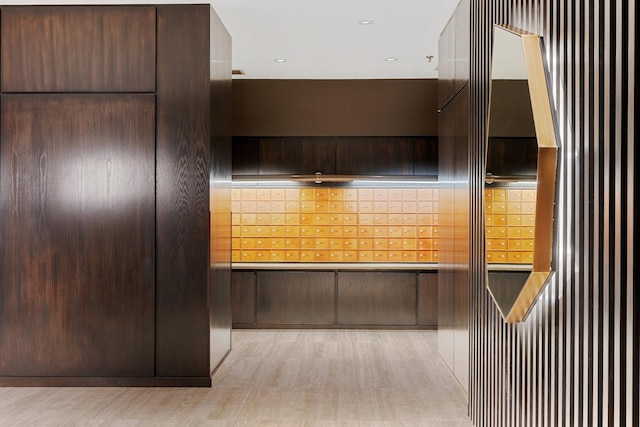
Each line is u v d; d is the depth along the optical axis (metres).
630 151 2.15
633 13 2.12
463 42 5.19
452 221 5.69
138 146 5.36
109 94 5.37
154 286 5.35
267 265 8.37
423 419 4.50
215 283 5.63
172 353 5.35
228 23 6.05
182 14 5.37
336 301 8.21
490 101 3.97
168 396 5.05
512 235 3.35
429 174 8.32
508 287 3.44
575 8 2.64
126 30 5.37
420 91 8.34
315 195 8.48
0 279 5.39
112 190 5.36
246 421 4.42
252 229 8.51
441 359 6.33
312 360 6.33
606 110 2.33
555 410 2.88
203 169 5.34
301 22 6.03
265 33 6.37
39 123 5.38
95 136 5.37
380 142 8.34
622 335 2.21
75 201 5.37
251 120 8.37
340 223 8.47
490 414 4.03
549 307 2.99
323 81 8.36
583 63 2.56
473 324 4.61
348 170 8.34
